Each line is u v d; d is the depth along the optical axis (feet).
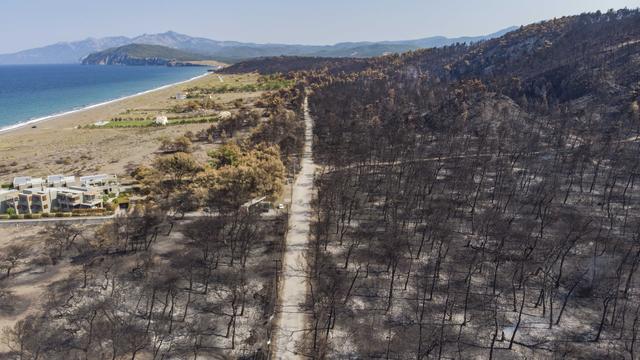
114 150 590.14
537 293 244.01
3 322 218.18
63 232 301.84
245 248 277.03
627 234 299.58
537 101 654.12
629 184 393.50
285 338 205.36
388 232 309.22
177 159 421.18
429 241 302.66
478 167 446.60
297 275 260.01
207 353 196.54
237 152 454.81
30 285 254.06
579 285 247.91
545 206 328.49
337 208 347.36
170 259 282.15
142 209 334.65
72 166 517.55
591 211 338.13
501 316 224.74
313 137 596.70
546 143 502.79
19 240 313.12
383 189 397.19
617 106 562.66
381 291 245.86
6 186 425.69
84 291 245.86
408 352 197.36
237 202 342.85
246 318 221.66
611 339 208.03
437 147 513.45
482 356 196.54
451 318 222.69
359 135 552.82
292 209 360.48
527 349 201.98
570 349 200.85
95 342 201.05
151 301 234.38
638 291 242.17
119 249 296.92
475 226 321.52
